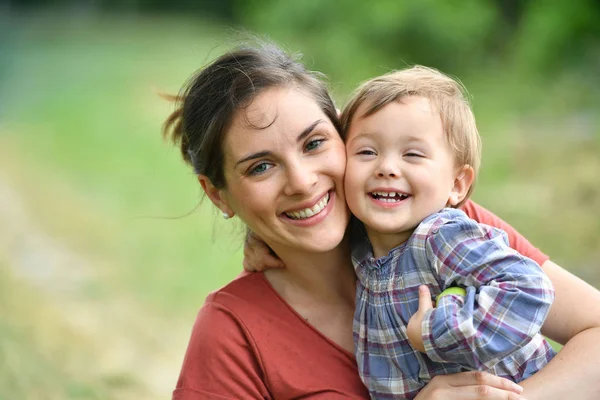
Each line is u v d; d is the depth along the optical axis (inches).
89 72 840.3
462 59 570.9
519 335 89.0
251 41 116.0
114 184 473.4
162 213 406.0
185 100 108.1
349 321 107.1
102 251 353.7
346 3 589.9
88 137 595.2
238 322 104.7
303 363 103.4
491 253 92.1
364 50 568.7
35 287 304.8
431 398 93.9
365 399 102.0
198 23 1153.4
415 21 564.4
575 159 346.3
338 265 108.0
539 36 499.5
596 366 96.3
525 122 414.9
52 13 1267.2
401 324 98.4
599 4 500.7
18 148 594.2
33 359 232.4
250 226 106.2
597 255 263.7
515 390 92.7
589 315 100.9
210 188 110.7
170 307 281.0
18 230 396.5
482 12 583.8
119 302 288.2
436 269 95.5
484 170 354.0
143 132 586.2
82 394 212.2
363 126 102.4
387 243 103.2
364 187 101.2
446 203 104.4
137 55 905.5
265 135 99.4
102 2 1277.1
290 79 102.4
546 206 307.7
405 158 100.5
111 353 241.8
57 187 479.5
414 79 105.0
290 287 108.0
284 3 635.5
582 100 431.5
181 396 104.1
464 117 105.0
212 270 312.8
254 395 102.8
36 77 847.1
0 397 208.4
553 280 103.6
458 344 89.1
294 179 99.3
